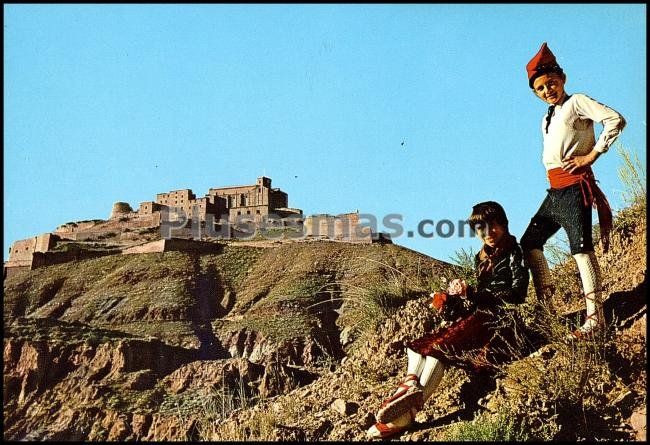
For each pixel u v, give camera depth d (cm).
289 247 7762
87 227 10950
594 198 573
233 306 6575
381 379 645
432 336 554
